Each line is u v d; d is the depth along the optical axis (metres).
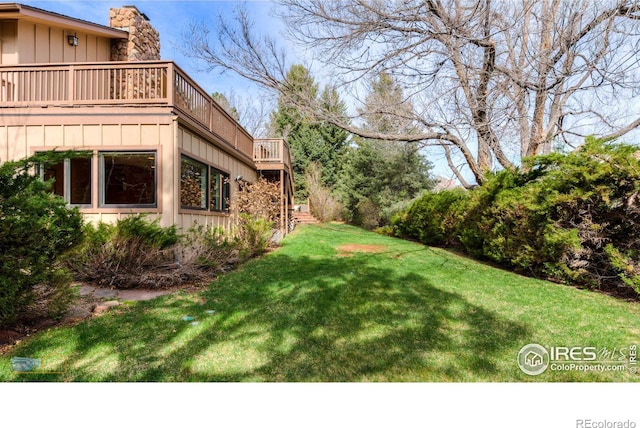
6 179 3.20
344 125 8.09
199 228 6.68
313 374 2.67
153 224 5.55
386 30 6.88
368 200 19.34
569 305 4.48
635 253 4.97
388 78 7.45
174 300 4.46
